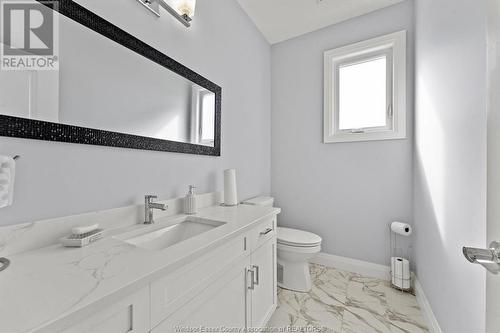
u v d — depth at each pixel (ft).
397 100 6.40
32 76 2.35
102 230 2.77
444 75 3.94
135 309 1.78
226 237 2.92
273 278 4.77
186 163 4.50
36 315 1.28
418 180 5.58
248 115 6.93
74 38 2.69
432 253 4.51
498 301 1.53
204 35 4.99
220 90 5.43
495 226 1.56
